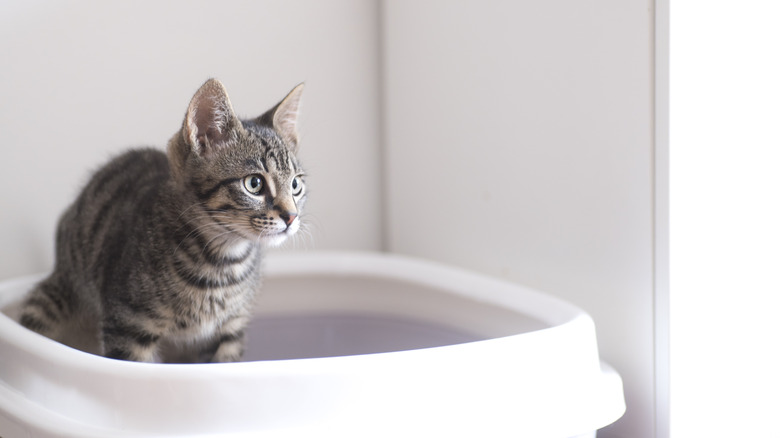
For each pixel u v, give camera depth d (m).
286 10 2.03
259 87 2.02
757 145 1.56
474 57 1.87
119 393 1.12
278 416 1.11
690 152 1.48
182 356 1.56
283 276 1.92
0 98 1.75
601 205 1.61
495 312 1.68
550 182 1.72
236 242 1.42
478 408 1.19
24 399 1.24
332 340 1.94
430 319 1.83
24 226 1.81
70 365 1.17
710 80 1.48
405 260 1.89
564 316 1.50
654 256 1.51
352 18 2.13
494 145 1.86
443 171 2.02
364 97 2.18
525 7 1.72
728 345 1.58
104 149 1.87
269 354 1.89
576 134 1.64
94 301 1.53
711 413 1.57
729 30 1.49
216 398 1.10
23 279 1.72
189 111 1.31
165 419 1.10
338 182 2.18
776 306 1.64
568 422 1.27
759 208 1.59
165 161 1.62
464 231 1.98
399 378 1.14
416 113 2.08
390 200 2.21
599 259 1.63
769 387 1.66
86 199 1.60
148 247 1.36
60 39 1.79
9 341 1.29
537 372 1.25
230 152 1.35
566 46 1.64
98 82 1.84
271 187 1.37
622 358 1.60
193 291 1.40
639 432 1.58
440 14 1.95
